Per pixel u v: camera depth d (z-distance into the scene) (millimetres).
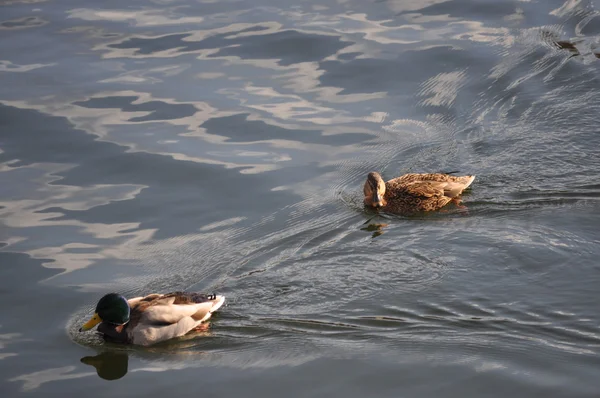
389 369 12406
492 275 14531
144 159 18391
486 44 23438
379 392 11945
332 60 22688
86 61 22594
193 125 19734
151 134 19328
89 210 16734
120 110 20250
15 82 21438
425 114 20375
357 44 23484
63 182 17656
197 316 13586
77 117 19922
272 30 24281
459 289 14188
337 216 16703
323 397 11883
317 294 14273
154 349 13219
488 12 25516
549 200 16812
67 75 21859
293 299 14172
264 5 26188
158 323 13359
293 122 19953
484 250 15266
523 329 13133
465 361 12500
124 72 22047
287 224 16375
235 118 20031
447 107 20641
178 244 15742
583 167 17891
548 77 21734
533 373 12172
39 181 17656
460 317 13508
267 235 16031
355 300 14078
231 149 18891
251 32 24219
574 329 13055
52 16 25406
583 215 16141
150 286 14555
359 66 22328
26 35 24094
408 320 13508
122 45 23547
